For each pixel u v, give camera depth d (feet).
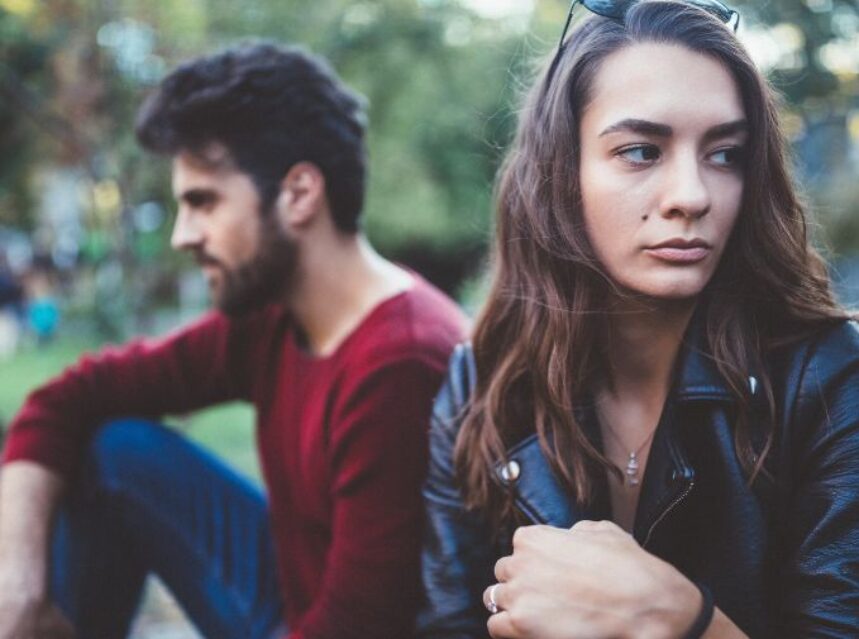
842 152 18.79
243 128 5.28
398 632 4.74
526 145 4.14
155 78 13.38
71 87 13.23
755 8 10.00
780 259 3.79
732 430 3.77
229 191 5.32
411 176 33.53
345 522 4.83
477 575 4.19
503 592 3.57
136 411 6.31
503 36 31.60
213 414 19.31
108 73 13.25
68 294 40.91
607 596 3.38
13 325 41.16
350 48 19.01
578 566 3.45
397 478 4.77
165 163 13.69
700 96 3.62
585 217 3.88
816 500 3.63
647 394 4.11
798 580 3.60
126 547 6.12
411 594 4.74
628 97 3.66
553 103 3.95
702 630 3.35
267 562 6.07
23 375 27.55
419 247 37.06
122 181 13.69
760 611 3.67
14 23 12.87
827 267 4.06
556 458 3.96
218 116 5.26
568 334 3.99
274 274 5.39
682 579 3.42
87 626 6.10
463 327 5.27
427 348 4.92
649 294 3.71
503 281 4.28
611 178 3.72
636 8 3.76
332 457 4.97
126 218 13.98
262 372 5.79
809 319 3.82
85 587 6.07
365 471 4.80
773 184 3.81
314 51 14.88
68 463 6.07
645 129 3.63
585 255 3.89
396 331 4.96
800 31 15.28
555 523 3.93
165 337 6.47
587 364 4.05
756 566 3.66
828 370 3.70
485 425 4.16
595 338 4.08
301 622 4.99
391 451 4.78
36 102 13.50
